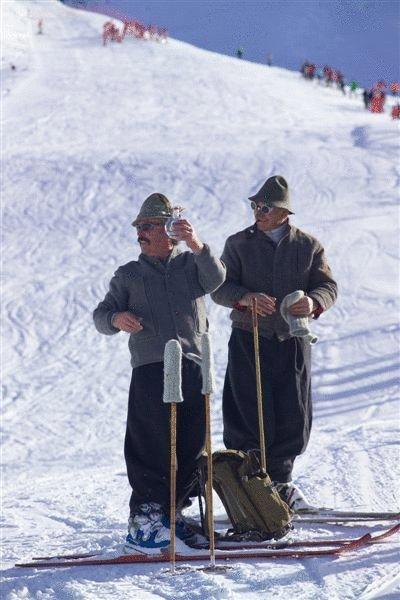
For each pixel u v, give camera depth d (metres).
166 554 11.47
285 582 10.10
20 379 39.88
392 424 22.89
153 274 12.32
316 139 80.88
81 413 35.22
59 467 27.92
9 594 10.45
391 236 55.91
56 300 50.00
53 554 12.60
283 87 115.94
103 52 131.38
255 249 13.49
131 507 12.13
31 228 62.72
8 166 75.12
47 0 164.75
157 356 12.18
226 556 11.18
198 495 12.29
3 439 32.06
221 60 128.25
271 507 11.98
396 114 95.88
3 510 16.61
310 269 13.49
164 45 136.12
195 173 71.88
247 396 13.30
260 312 12.96
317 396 33.03
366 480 15.70
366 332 40.88
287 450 13.25
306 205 64.00
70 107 100.31
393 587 9.52
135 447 12.26
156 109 99.69
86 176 72.12
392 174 69.81
